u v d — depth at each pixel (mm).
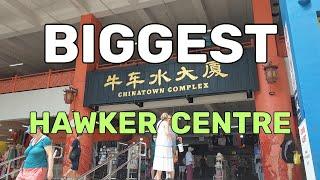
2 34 12922
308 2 2145
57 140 12320
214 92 9172
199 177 16938
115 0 11117
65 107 11422
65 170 9742
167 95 9742
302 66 2018
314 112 1915
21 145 13781
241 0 11344
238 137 18734
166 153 5387
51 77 12227
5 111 12602
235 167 16844
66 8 11820
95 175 9992
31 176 3887
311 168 1932
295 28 2109
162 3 10961
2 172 8422
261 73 8789
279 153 7785
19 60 16031
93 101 10578
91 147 10219
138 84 10258
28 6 11797
